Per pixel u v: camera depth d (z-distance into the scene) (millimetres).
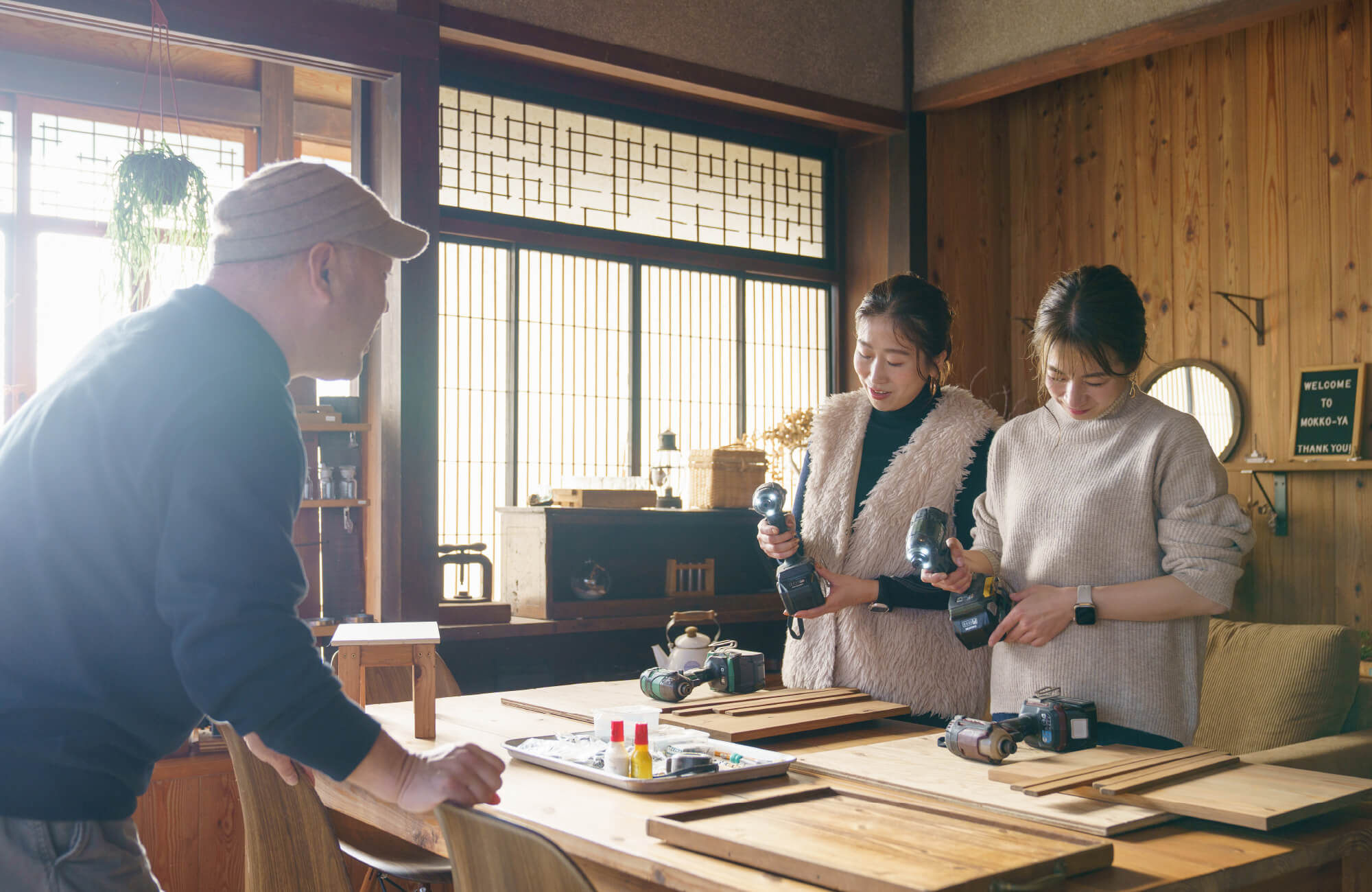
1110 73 4594
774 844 1099
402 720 1917
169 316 1135
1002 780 1346
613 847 1152
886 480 1956
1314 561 3957
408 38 3408
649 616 3869
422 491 3416
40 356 4109
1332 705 3041
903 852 1066
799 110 4320
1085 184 4668
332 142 4691
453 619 3520
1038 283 4816
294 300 1189
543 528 3678
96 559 1060
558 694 2113
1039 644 1549
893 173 4660
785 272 4695
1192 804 1184
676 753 1532
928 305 1934
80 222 4184
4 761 1051
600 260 4289
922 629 1933
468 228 3932
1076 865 1044
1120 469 1549
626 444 4344
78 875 1072
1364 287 3855
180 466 1046
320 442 3709
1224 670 3273
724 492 4047
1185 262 4352
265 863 1696
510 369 4070
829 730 1747
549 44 3699
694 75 4020
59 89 4117
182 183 2936
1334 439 3887
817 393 4871
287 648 1030
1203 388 4270
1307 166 4016
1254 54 4168
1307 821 1229
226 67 4441
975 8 4402
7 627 1061
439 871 2014
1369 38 3859
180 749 3162
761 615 4156
